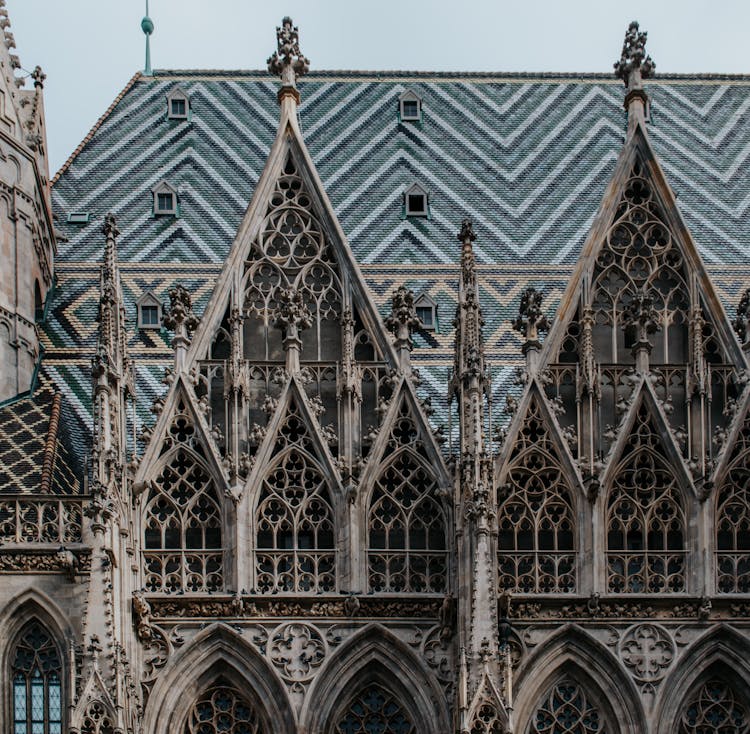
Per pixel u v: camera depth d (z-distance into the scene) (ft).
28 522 361.30
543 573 366.63
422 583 365.81
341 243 388.98
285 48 403.75
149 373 417.28
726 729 362.74
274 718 358.64
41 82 438.81
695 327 383.04
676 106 516.32
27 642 357.61
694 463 374.02
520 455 372.99
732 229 466.70
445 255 458.91
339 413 376.48
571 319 385.29
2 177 416.46
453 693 356.59
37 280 431.02
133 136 495.82
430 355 424.87
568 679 364.79
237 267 386.32
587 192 481.05
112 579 351.87
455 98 515.91
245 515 366.63
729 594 365.81
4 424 393.91
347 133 501.15
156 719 356.79
